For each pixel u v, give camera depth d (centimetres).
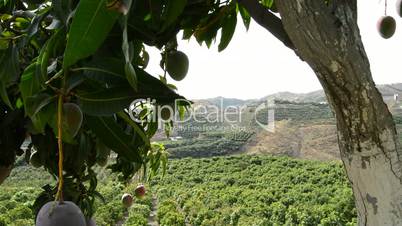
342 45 107
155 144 287
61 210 121
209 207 2288
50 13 132
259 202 2186
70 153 195
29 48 149
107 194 2102
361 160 119
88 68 117
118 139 138
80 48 99
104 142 139
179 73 179
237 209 2028
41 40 140
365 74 112
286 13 108
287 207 2252
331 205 1972
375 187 119
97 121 137
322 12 106
